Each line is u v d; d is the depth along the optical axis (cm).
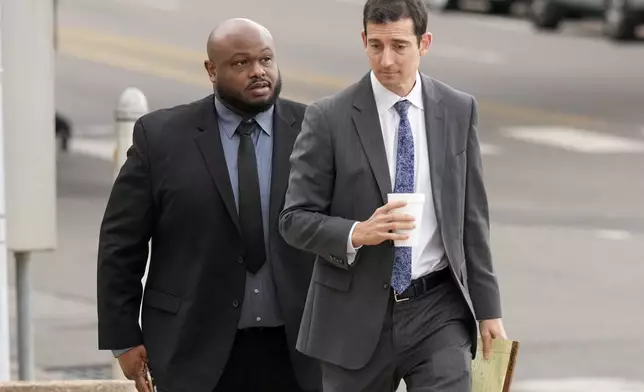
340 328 1521
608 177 5428
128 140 2127
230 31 1652
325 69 8212
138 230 1662
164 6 10819
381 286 1509
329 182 1534
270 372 1678
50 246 2172
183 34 9575
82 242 4094
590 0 9444
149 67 8356
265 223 1658
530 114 6988
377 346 1521
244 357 1669
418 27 1502
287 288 1650
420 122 1541
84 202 4784
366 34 1519
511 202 4853
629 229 4362
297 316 1652
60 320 3156
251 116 1667
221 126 1673
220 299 1648
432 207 1530
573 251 4000
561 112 7062
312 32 9712
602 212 4675
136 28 9750
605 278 3650
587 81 7962
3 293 1733
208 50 1662
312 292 1553
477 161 1564
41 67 2139
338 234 1470
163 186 1652
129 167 1662
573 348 2928
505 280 3609
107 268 1655
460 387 1520
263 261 1658
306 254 1659
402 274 1514
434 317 1529
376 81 1536
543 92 7600
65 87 7675
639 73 8250
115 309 1656
